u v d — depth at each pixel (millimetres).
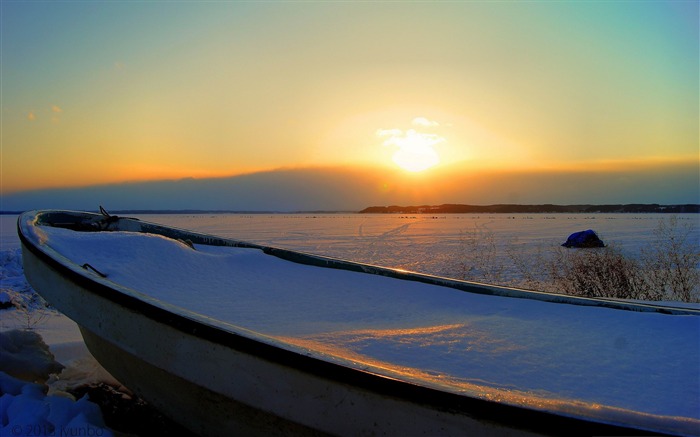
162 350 1999
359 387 1552
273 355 1711
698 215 73250
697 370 2211
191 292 3223
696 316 3029
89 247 3373
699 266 7766
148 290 3070
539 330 2820
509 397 1417
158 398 2428
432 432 1433
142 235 3762
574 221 52219
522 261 10898
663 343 2586
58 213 4711
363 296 3568
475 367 2219
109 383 3268
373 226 41938
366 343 2453
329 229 34969
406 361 2246
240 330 1863
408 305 3383
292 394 1676
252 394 1756
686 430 1260
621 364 2299
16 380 2590
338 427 1590
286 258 4531
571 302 3383
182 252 3775
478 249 15625
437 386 1475
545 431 1277
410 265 11484
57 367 3111
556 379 2098
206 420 2203
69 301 2482
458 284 3785
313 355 1672
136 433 2607
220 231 30641
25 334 3146
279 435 1907
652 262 7754
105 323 2248
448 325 2885
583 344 2574
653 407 1858
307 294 3506
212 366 1851
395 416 1491
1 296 5922
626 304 3254
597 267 7441
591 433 1232
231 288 3439
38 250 2832
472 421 1378
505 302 3496
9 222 49406
